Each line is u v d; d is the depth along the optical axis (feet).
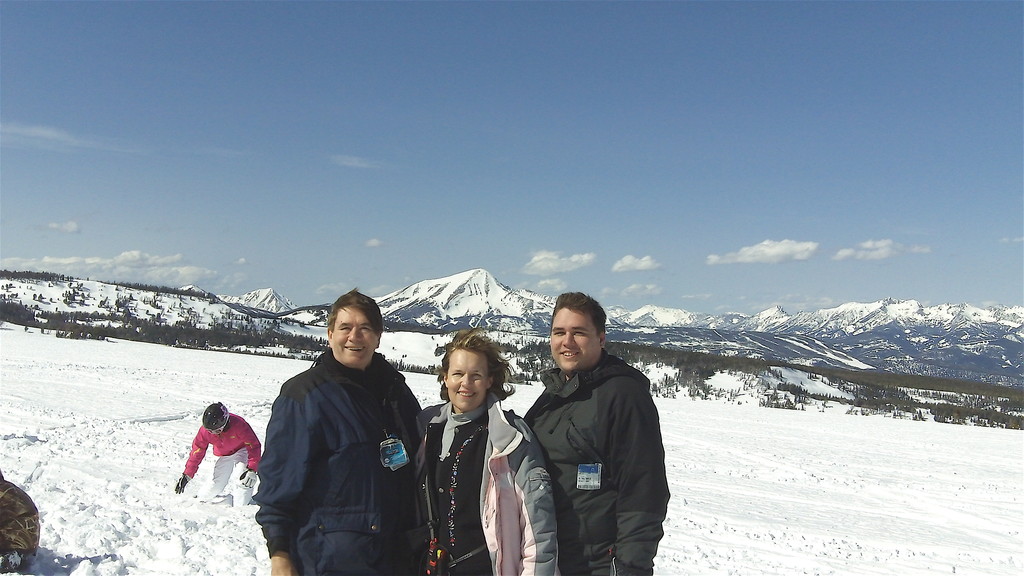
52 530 19.49
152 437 41.34
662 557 23.62
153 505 23.66
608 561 10.30
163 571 16.98
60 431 41.63
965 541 30.58
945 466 57.98
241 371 140.26
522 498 10.50
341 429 10.17
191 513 23.02
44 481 26.71
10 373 90.89
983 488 46.60
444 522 10.93
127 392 74.08
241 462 25.16
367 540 10.01
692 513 32.30
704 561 23.45
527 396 120.57
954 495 43.27
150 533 19.92
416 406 12.11
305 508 10.12
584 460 10.55
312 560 9.88
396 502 10.71
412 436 11.53
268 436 10.19
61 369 106.32
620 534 10.06
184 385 90.22
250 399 76.54
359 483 10.12
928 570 25.04
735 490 40.78
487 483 10.78
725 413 114.32
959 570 25.35
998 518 36.76
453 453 11.12
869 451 67.36
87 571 16.24
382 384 11.46
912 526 33.47
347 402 10.40
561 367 11.02
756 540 27.45
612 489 10.46
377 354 11.59
